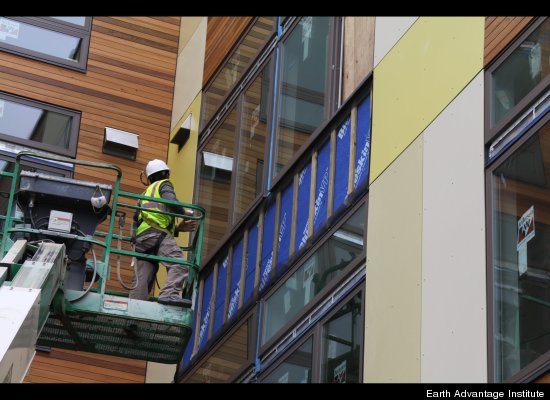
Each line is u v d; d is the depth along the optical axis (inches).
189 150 735.7
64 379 676.1
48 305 398.9
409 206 476.1
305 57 610.9
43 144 717.3
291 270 557.9
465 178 446.0
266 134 627.2
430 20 511.2
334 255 522.9
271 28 661.9
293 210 575.5
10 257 402.6
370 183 511.8
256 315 578.9
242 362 579.8
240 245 629.3
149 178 529.0
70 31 761.6
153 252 496.4
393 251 475.8
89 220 465.1
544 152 405.4
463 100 465.4
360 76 554.3
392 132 508.7
